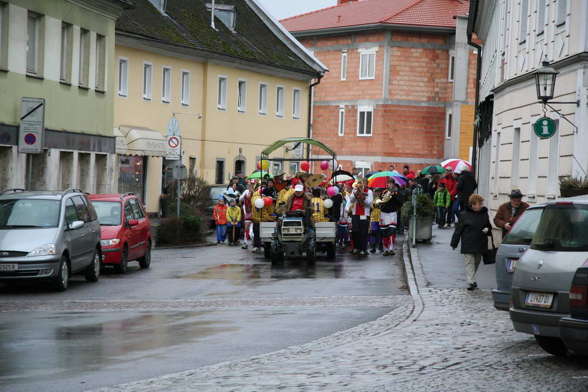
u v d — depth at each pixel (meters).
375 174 42.34
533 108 29.56
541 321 12.66
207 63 60.97
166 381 11.58
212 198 51.88
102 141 45.56
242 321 17.39
